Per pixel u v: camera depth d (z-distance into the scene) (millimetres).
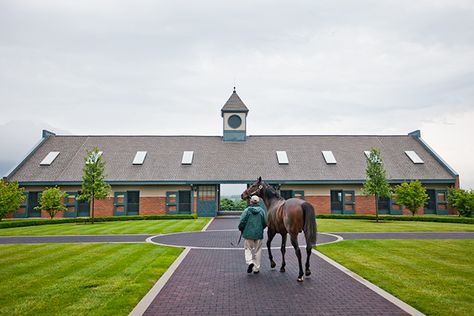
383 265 9352
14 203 24750
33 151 33562
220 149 35312
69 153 33844
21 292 6930
